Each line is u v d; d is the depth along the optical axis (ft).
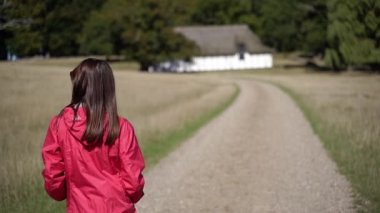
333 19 107.04
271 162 38.50
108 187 11.73
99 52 255.50
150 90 113.91
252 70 280.72
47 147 11.91
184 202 27.94
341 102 75.31
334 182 30.89
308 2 238.89
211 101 88.12
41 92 90.33
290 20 303.89
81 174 11.71
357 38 86.53
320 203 26.68
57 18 137.18
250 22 378.53
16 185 27.12
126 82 144.97
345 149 38.93
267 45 345.10
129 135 11.94
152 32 263.49
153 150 43.11
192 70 290.35
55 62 200.03
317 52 268.41
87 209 11.66
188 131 54.85
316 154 40.55
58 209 24.89
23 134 43.42
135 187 11.81
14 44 74.38
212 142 48.65
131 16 260.01
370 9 79.10
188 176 34.32
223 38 300.61
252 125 61.46
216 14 383.24
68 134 11.71
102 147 11.73
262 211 25.89
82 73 11.84
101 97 11.82
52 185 12.01
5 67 141.90
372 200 25.95
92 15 241.96
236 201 27.91
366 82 140.15
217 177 33.86
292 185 30.96
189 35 298.15
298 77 194.59
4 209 24.21
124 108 70.23
